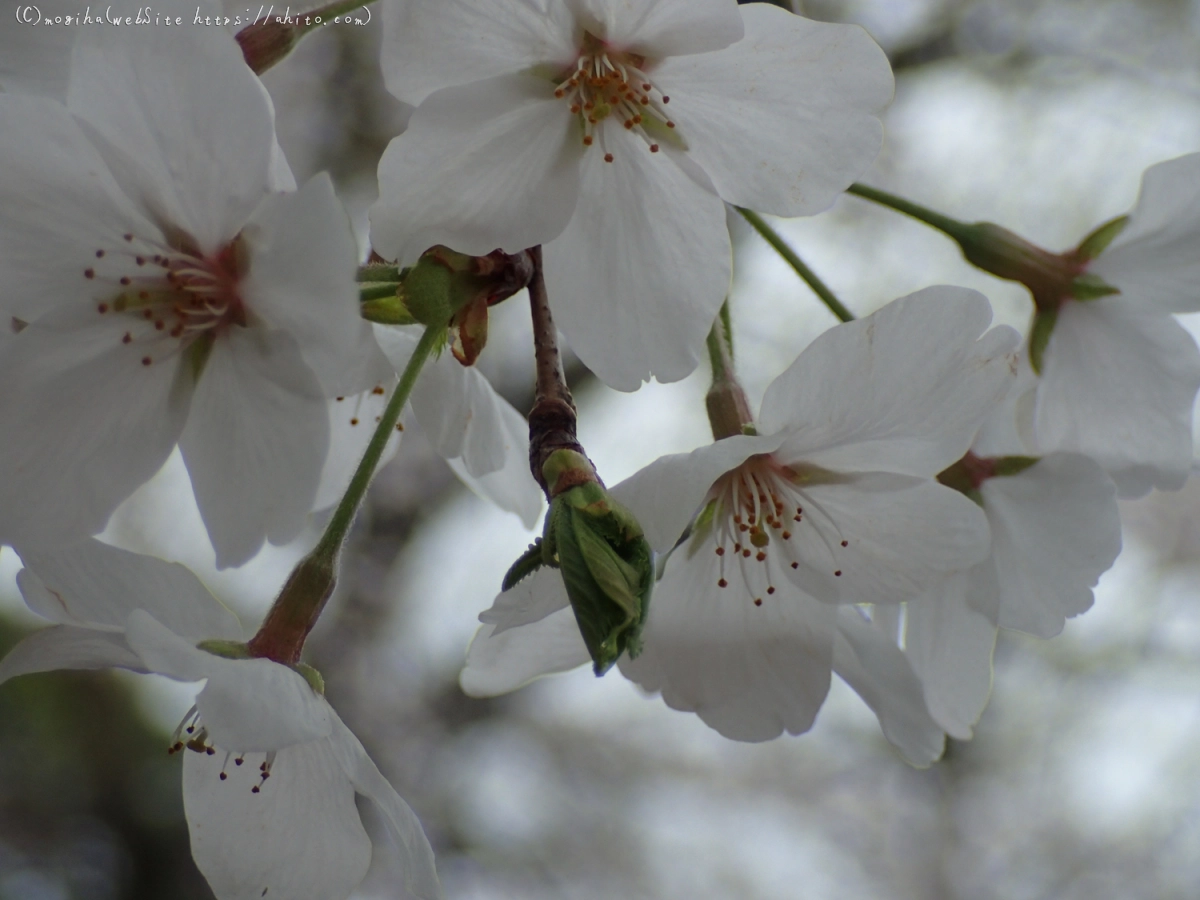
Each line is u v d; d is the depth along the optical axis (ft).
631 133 0.92
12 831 2.36
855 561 0.94
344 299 0.85
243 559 0.87
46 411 0.88
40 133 0.87
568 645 0.95
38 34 0.89
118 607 0.87
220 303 0.88
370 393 0.98
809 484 0.93
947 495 0.92
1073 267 0.97
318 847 0.91
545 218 0.90
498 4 0.89
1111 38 2.37
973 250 0.97
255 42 0.91
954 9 2.31
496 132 0.90
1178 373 0.96
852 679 0.95
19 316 0.89
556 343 0.90
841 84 0.90
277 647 0.88
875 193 0.98
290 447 0.87
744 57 0.90
